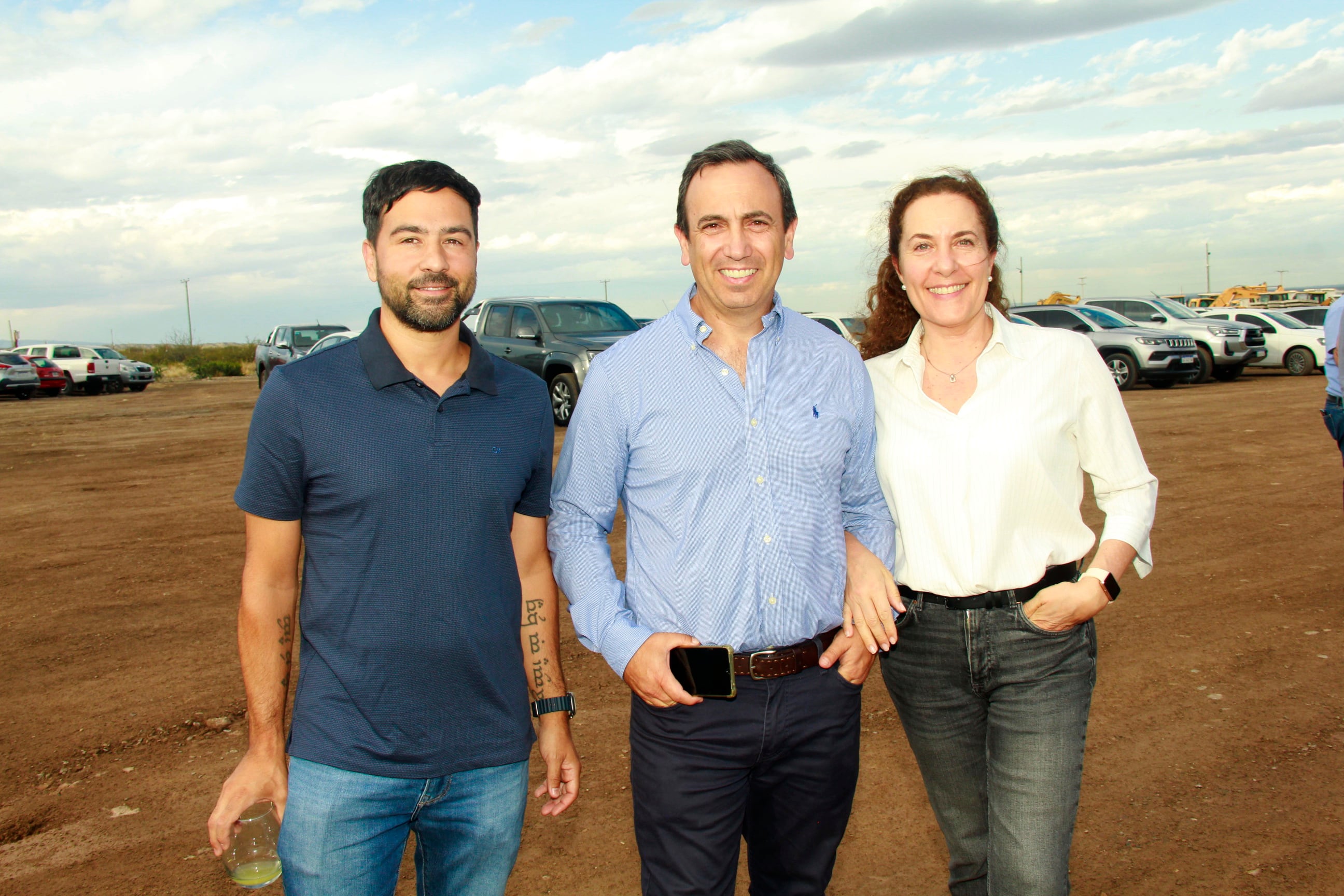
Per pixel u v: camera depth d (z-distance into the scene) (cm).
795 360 209
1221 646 444
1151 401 1555
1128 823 297
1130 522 213
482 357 191
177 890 273
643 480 206
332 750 176
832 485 209
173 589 591
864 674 212
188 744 369
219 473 1098
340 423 177
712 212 200
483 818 189
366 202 188
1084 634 212
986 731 225
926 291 220
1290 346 2050
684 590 202
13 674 446
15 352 2931
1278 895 256
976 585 211
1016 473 210
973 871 232
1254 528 669
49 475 1141
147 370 3209
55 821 313
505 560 191
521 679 196
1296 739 347
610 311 1392
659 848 206
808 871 218
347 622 179
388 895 185
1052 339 217
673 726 201
